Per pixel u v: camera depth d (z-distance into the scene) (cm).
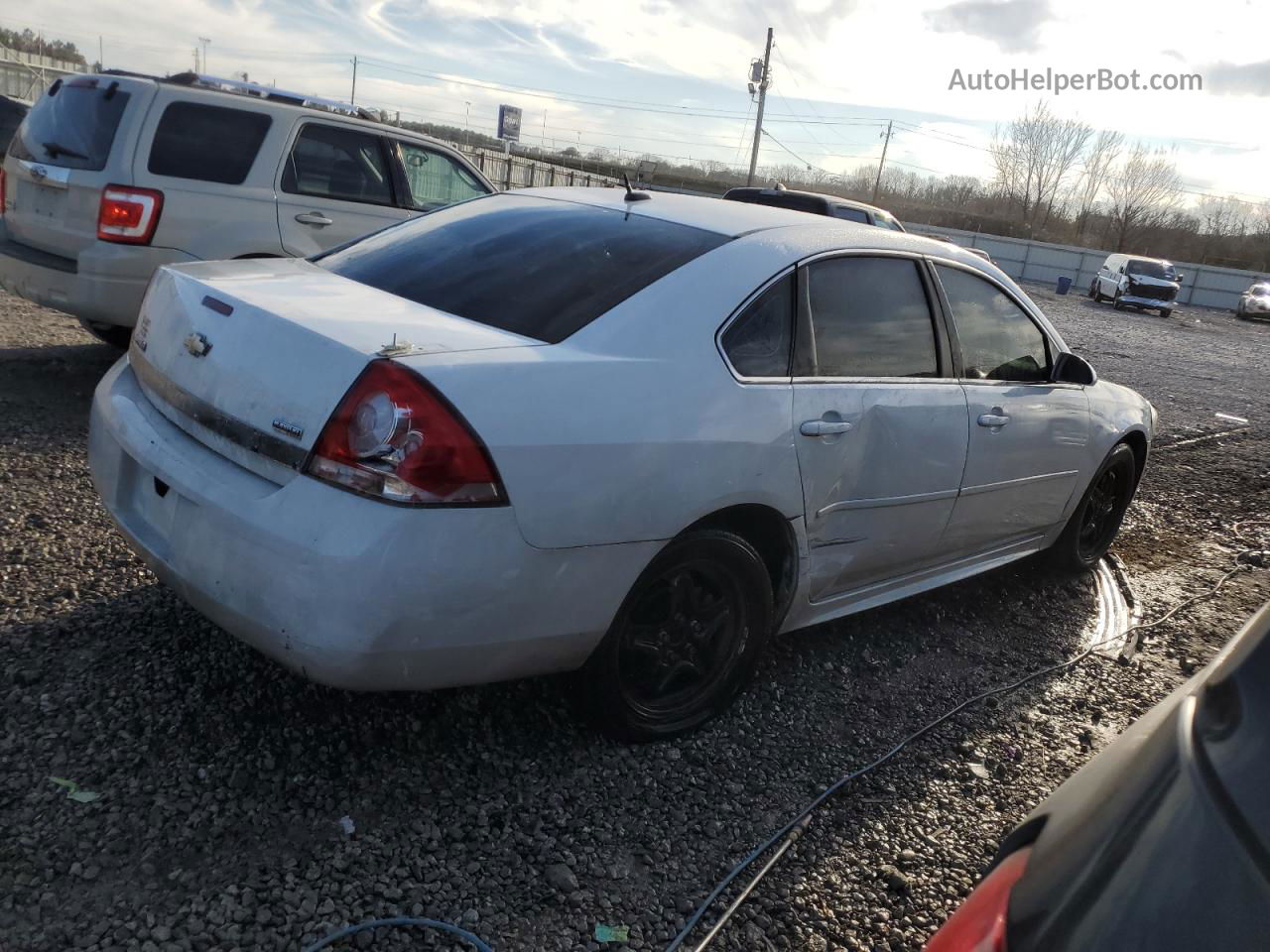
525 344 250
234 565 224
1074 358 414
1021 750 325
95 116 547
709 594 289
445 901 220
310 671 221
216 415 240
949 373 363
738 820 266
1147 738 108
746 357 284
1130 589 495
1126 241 6744
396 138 673
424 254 313
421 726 280
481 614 227
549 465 230
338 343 226
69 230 544
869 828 272
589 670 266
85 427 498
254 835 231
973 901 114
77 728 258
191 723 266
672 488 255
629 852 246
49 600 320
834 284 320
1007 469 389
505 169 3106
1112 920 91
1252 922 82
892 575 362
